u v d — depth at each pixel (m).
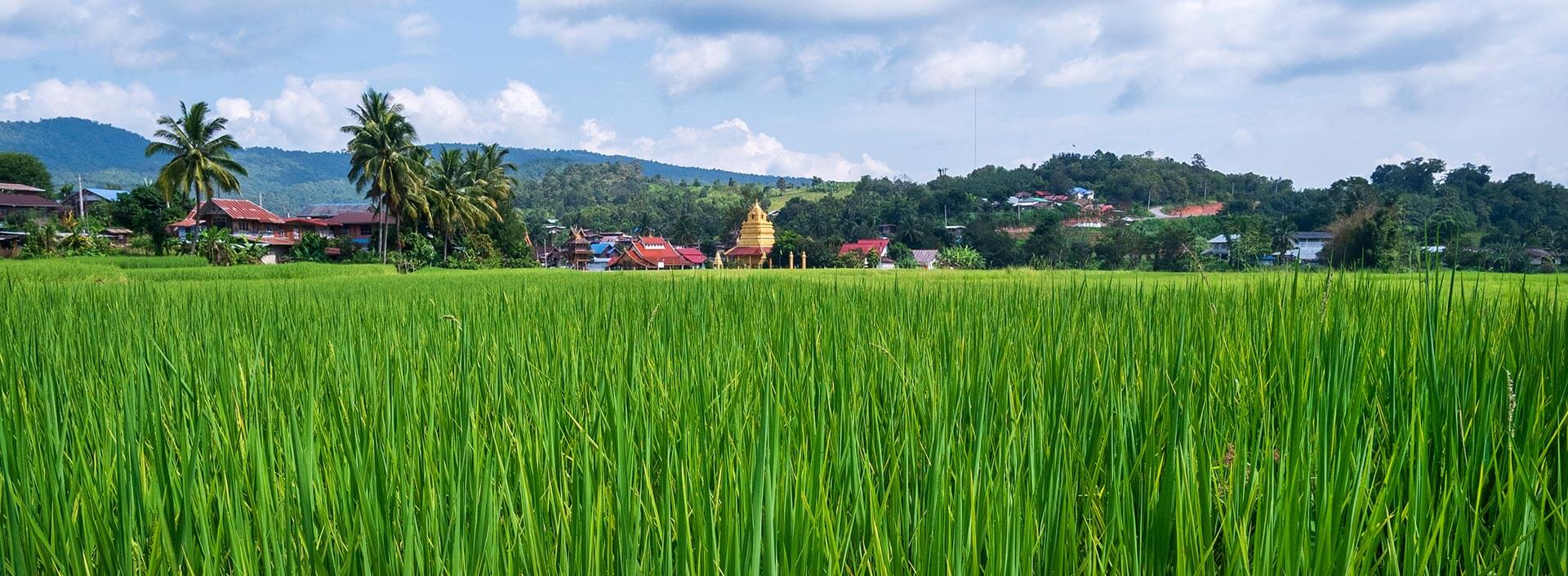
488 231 69.44
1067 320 4.68
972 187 127.44
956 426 2.46
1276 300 3.87
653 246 94.19
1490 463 2.08
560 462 2.18
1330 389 2.39
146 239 59.91
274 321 5.64
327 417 2.79
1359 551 1.66
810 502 1.85
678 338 4.23
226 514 1.91
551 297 7.93
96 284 12.39
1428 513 1.85
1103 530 1.83
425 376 3.52
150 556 1.71
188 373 3.49
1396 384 2.67
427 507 1.87
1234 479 1.89
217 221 71.88
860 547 1.82
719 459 2.08
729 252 90.69
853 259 77.56
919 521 1.76
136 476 1.96
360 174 57.72
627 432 2.13
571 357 3.68
